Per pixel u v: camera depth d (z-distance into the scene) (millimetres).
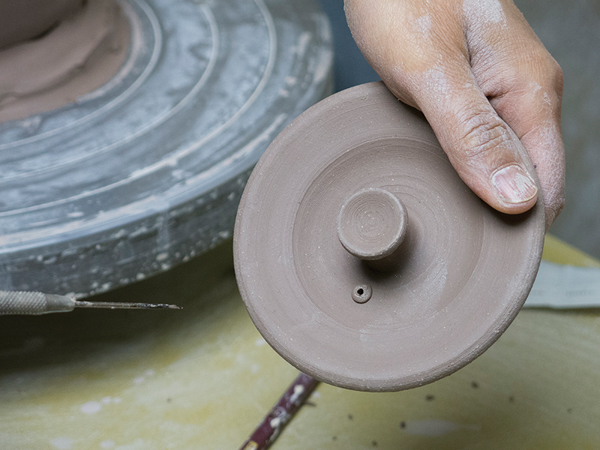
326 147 793
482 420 1021
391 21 808
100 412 1067
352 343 713
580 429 1001
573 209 2430
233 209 1143
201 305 1261
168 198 1055
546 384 1072
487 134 713
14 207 1045
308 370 704
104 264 1055
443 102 743
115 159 1138
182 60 1353
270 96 1269
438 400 1056
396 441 999
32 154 1148
